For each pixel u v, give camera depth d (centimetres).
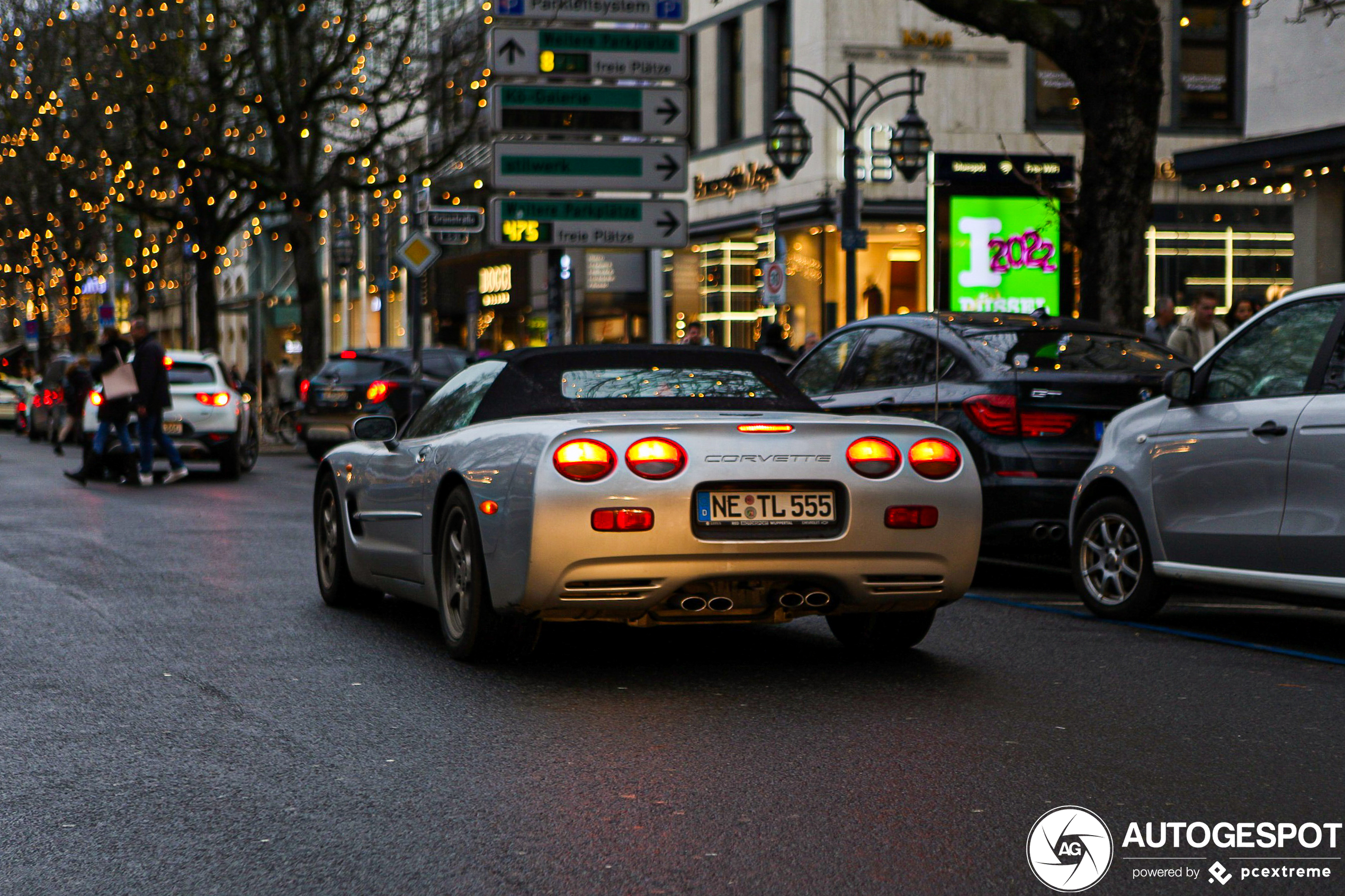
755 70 3428
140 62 3016
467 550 710
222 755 548
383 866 423
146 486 1975
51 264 5084
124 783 511
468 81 2961
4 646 769
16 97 3953
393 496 802
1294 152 1822
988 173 3161
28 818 471
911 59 3156
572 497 637
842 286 3192
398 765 532
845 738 568
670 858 428
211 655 743
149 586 991
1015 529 944
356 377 2448
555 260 2061
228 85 3177
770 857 427
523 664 720
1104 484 875
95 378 2031
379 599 913
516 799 488
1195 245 3288
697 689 660
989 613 891
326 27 3023
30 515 1527
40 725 595
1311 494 735
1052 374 960
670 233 2086
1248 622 865
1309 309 768
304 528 1388
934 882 407
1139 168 1489
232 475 2139
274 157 3127
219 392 2120
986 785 501
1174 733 575
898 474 672
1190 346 1672
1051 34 1508
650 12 2062
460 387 795
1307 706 624
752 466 652
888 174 3131
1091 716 605
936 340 964
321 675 693
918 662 725
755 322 3419
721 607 664
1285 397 762
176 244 4400
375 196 3609
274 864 427
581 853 432
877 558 667
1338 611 915
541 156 2042
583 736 573
